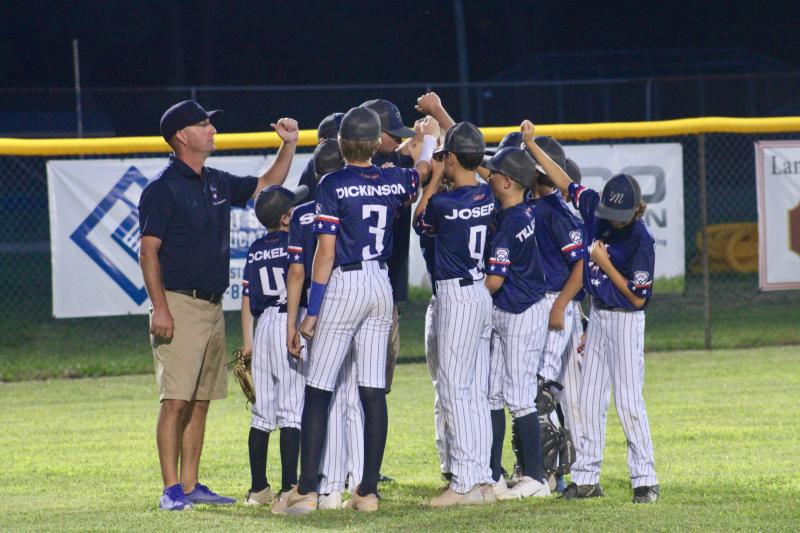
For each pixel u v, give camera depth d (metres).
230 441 15.96
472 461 11.56
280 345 12.05
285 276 12.13
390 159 12.66
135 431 16.84
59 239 21.44
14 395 20.03
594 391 11.76
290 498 11.38
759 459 14.04
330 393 11.41
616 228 11.21
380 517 11.02
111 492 12.91
